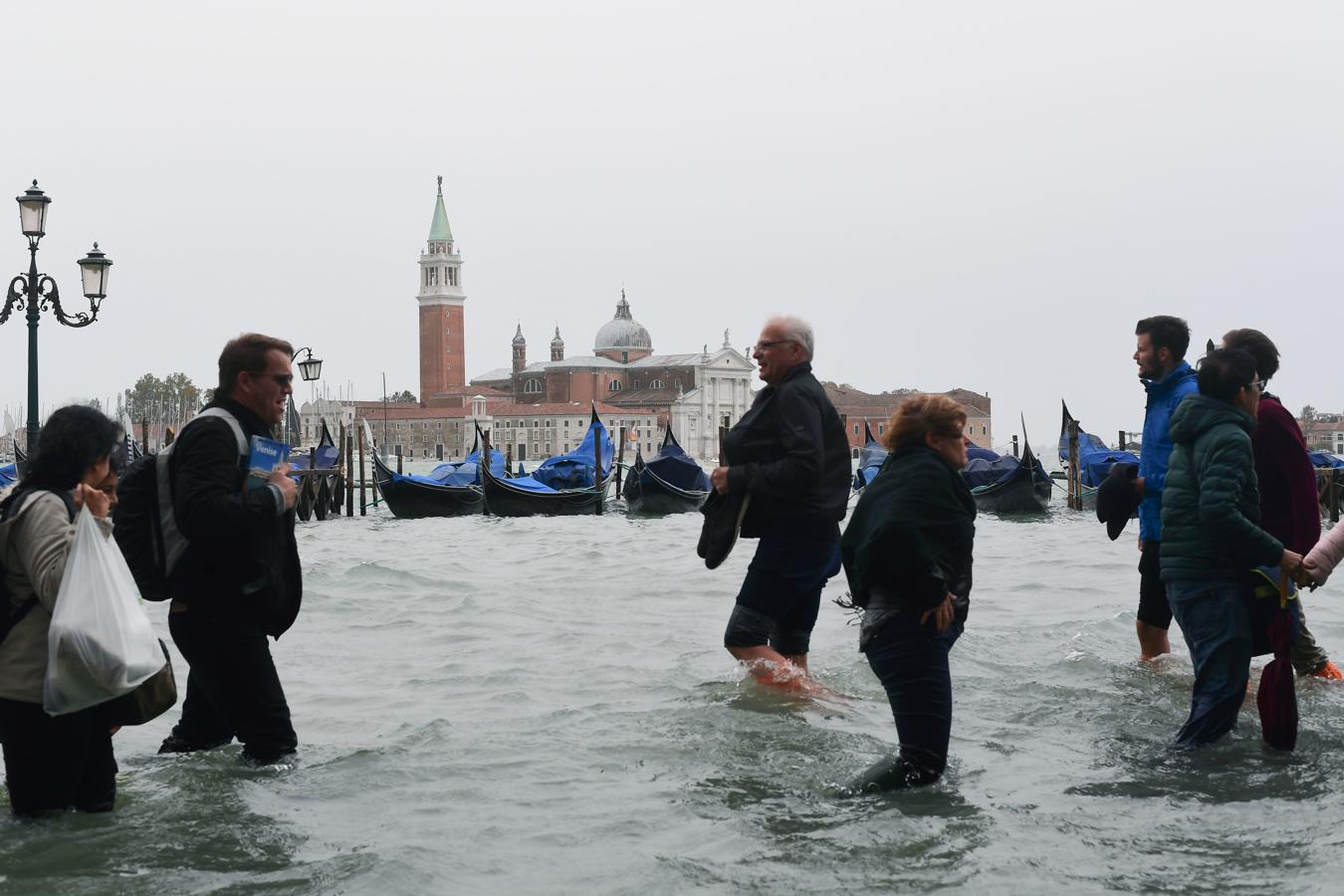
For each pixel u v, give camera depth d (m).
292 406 75.81
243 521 5.58
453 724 6.91
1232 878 4.45
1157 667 8.22
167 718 7.41
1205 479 6.17
